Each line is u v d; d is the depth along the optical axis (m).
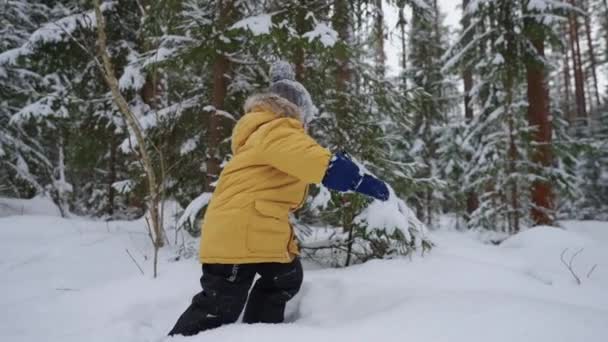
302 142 2.02
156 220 3.38
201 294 2.22
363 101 4.80
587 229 10.29
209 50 4.60
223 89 5.02
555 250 4.74
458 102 14.48
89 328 2.46
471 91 10.91
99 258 3.94
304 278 3.02
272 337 1.82
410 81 14.28
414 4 5.42
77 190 12.41
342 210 4.08
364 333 1.74
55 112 7.75
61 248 4.20
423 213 12.41
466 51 9.05
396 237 3.61
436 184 4.84
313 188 4.35
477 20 8.98
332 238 4.79
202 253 2.16
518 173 7.90
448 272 3.19
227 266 2.13
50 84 9.27
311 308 2.62
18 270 3.62
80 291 3.04
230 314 2.19
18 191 9.91
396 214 3.60
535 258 4.45
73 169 9.55
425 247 3.83
